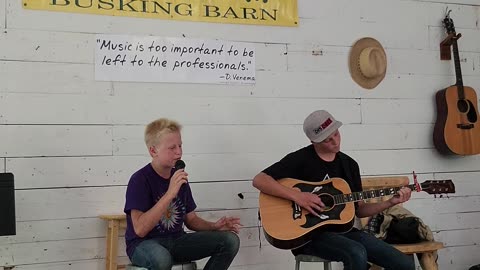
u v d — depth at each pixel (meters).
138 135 2.98
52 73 2.87
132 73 2.99
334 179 2.59
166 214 2.33
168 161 2.30
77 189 2.87
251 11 3.23
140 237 2.26
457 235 3.53
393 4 3.54
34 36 2.86
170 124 2.37
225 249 2.23
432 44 3.60
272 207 2.53
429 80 3.56
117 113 2.96
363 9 3.47
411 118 3.50
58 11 2.90
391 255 2.39
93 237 2.87
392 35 3.52
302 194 2.50
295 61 3.30
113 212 2.91
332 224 2.47
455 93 3.45
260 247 3.14
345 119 3.36
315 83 3.32
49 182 2.83
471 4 3.71
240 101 3.17
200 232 2.30
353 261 2.26
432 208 3.50
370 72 3.37
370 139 3.40
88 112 2.91
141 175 2.32
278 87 3.25
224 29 3.18
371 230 3.04
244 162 3.15
